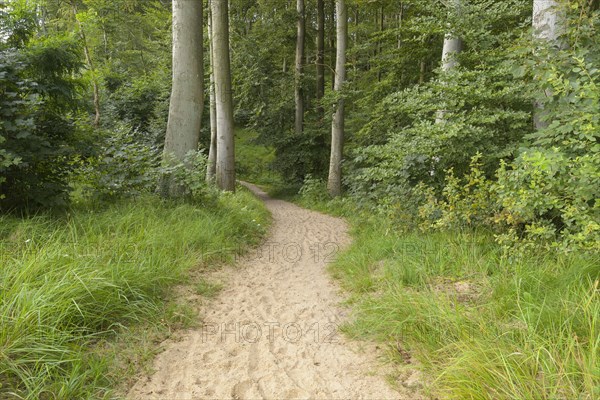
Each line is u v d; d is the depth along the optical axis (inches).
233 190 464.8
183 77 281.0
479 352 88.7
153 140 681.6
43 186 189.3
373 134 513.0
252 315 147.7
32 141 181.3
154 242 182.7
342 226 394.9
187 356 113.7
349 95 547.2
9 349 88.3
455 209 180.9
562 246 124.6
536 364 80.9
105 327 119.4
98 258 145.7
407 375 98.5
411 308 122.0
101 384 93.7
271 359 112.3
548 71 142.3
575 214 122.0
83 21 467.2
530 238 147.5
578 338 88.7
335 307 155.2
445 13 234.2
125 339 115.6
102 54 851.4
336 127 576.1
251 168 1104.8
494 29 274.7
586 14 151.6
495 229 175.8
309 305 158.9
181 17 275.7
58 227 172.7
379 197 286.4
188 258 192.7
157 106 766.5
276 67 870.4
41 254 130.6
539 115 171.3
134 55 1048.8
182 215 244.7
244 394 95.0
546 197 130.2
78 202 227.8
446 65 274.2
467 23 226.2
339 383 98.6
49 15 575.8
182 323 134.7
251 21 844.0
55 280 118.8
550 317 97.1
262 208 447.8
